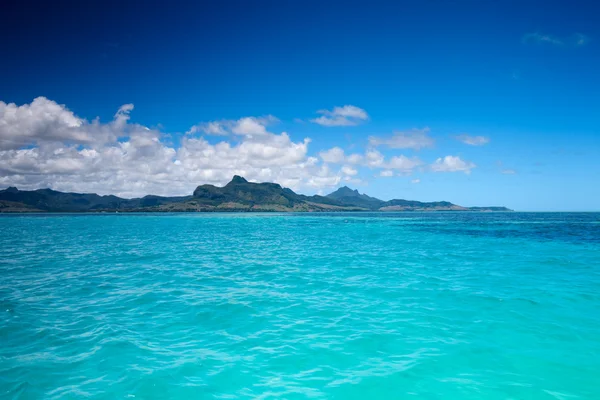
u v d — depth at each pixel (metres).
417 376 7.82
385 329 10.72
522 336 10.05
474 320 11.45
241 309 13.11
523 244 35.41
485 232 53.78
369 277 19.11
